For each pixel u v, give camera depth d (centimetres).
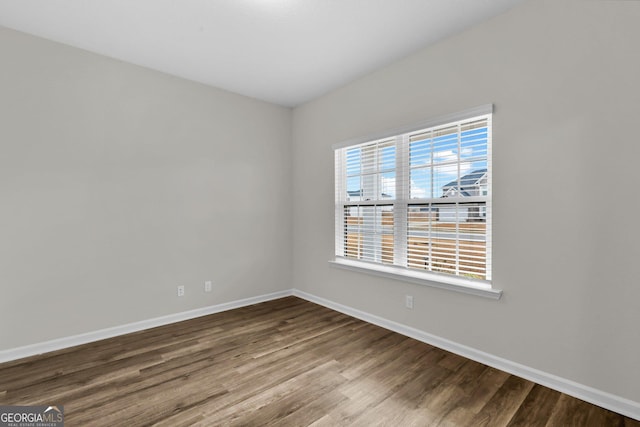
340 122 338
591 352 176
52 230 246
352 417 166
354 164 328
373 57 273
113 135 274
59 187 249
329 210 354
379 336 273
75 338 256
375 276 301
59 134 249
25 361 228
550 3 188
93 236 265
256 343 260
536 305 197
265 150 381
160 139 301
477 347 226
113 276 275
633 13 161
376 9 208
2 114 226
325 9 208
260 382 200
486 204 225
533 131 196
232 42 250
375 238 306
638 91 160
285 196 401
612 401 170
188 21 222
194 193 324
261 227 378
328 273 357
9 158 229
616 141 167
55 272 248
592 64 174
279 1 200
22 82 234
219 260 343
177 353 241
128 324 283
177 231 312
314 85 334
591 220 176
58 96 248
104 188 270
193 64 288
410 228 275
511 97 206
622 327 166
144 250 292
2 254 228
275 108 390
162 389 192
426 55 256
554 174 189
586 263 178
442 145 249
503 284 212
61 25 226
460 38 233
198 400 181
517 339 206
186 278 319
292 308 354
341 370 215
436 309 252
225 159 346
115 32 236
